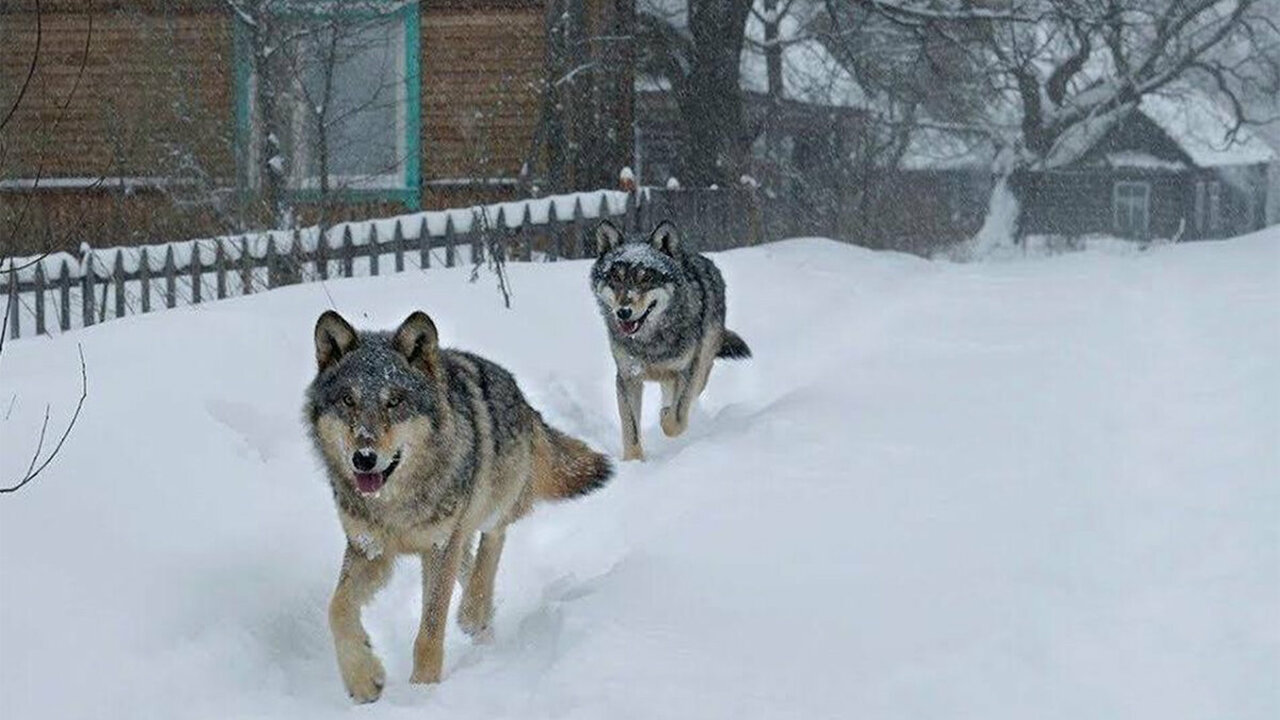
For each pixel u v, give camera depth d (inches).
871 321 577.9
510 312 517.3
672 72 1291.8
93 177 868.0
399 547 240.8
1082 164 1732.3
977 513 289.9
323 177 762.8
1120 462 327.0
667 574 262.5
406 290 531.2
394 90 925.2
